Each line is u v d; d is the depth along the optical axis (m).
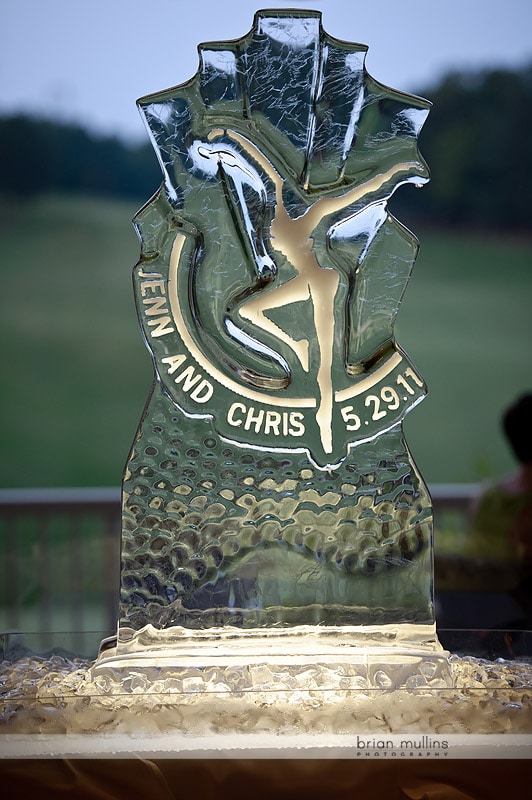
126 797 1.47
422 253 13.39
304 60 1.70
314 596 1.69
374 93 1.73
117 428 13.04
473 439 13.06
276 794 1.47
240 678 1.60
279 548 1.69
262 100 1.70
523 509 3.20
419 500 1.72
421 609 1.70
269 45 1.70
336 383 1.71
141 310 1.70
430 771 1.47
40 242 13.09
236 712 1.51
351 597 1.69
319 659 1.63
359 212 1.72
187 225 1.70
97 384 13.04
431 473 13.14
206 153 1.69
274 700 1.53
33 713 1.50
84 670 1.68
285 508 1.70
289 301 1.71
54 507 3.66
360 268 1.73
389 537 1.71
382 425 1.72
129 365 13.06
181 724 1.50
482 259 13.34
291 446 1.70
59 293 13.07
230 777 1.47
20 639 1.76
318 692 1.55
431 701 1.53
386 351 1.73
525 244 13.29
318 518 1.70
